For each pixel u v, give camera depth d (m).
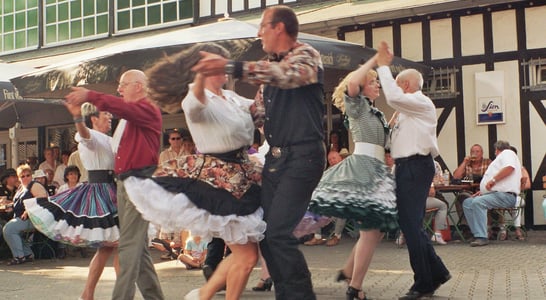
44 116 12.82
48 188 10.32
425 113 5.11
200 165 3.71
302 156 3.56
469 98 11.05
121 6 15.24
